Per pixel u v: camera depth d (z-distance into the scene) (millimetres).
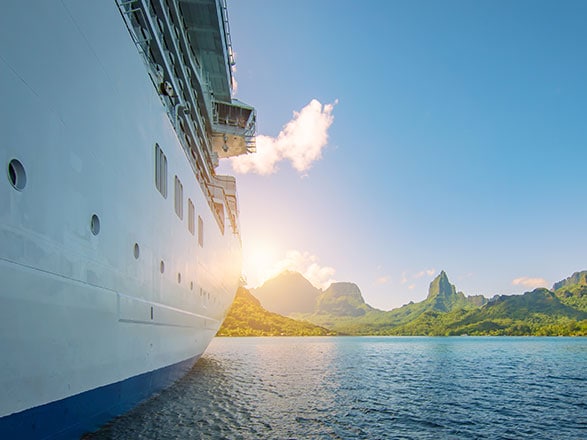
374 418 17906
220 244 28344
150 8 15914
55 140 8102
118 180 10906
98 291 9672
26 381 7129
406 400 22938
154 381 14594
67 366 8367
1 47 6746
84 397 9188
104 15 10289
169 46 18359
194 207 20172
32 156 7406
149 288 13266
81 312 8867
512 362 54406
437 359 60188
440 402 22547
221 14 23359
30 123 7379
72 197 8633
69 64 8641
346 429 15758
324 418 17406
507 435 15766
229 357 56812
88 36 9430
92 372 9461
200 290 21562
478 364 50750
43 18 7793
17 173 7109
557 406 21812
